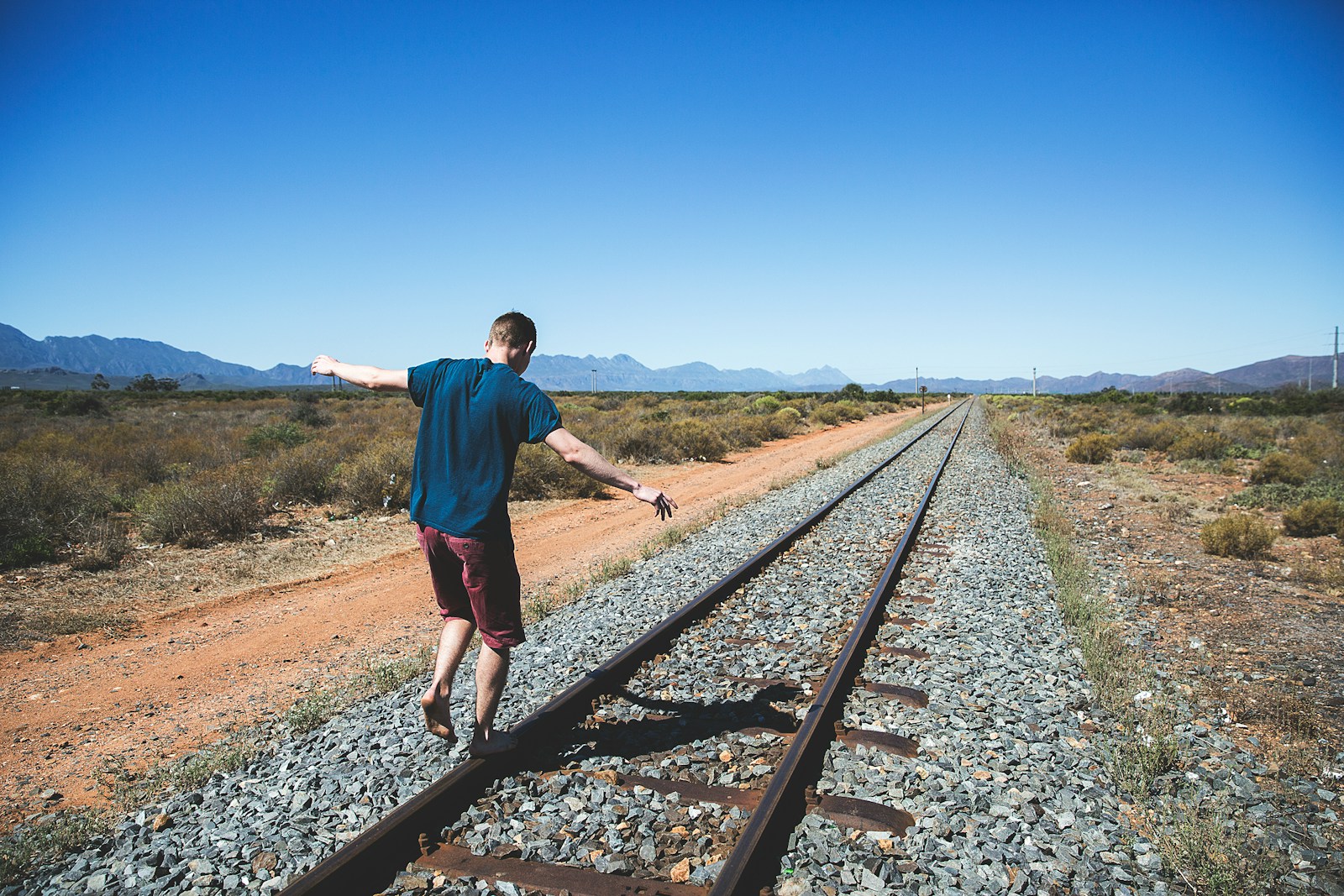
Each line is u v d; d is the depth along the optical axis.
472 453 3.33
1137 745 4.09
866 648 5.65
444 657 3.55
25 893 3.03
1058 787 3.68
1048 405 62.25
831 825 3.25
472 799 3.50
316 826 3.31
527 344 3.69
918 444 26.00
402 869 3.01
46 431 24.30
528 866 3.00
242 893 2.89
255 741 4.67
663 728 4.30
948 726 4.32
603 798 3.49
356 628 7.36
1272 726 4.60
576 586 8.14
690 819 3.34
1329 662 5.75
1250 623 6.74
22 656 6.62
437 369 3.46
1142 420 33.69
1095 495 15.01
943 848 3.13
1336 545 10.45
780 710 4.55
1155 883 2.94
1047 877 2.95
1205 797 3.63
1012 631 6.12
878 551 9.14
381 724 4.46
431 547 3.44
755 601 7.00
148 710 5.47
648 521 12.84
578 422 27.14
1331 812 3.59
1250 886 2.90
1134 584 7.90
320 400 52.72
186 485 11.76
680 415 39.62
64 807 4.09
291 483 14.05
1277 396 49.75
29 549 9.45
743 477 18.67
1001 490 14.73
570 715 4.40
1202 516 12.82
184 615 7.88
